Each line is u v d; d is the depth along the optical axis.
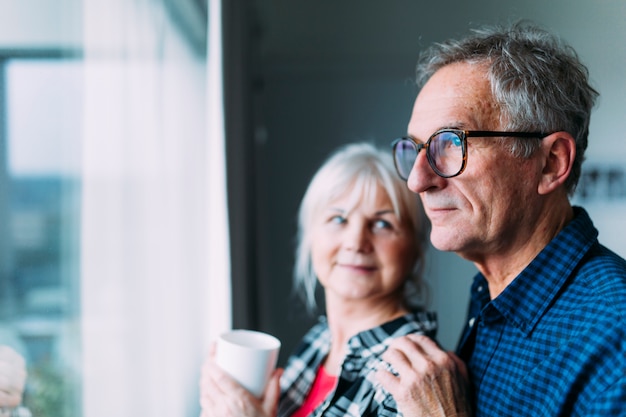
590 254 0.96
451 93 0.98
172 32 2.16
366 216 1.28
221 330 1.95
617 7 1.77
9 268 1.20
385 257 1.28
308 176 3.36
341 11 3.33
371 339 1.21
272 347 1.24
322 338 1.42
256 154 3.09
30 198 1.27
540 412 0.88
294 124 3.37
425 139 1.00
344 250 1.29
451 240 0.99
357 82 3.33
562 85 0.97
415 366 1.02
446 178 0.97
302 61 3.34
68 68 1.43
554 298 0.93
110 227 1.64
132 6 1.78
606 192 2.17
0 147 1.18
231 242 1.94
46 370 1.30
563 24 1.97
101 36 1.59
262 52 3.36
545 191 0.97
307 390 1.34
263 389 1.19
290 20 3.35
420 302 1.41
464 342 1.09
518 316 0.95
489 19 3.05
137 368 1.80
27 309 1.25
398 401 1.01
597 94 1.07
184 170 2.32
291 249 3.35
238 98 2.09
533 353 0.92
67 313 1.42
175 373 2.08
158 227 1.98
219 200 1.98
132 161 1.78
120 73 1.70
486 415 0.97
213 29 1.99
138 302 1.81
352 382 1.20
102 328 1.59
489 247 0.99
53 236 1.36
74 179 1.46
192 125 2.37
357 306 1.32
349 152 1.36
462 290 2.96
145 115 1.88
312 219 1.37
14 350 1.18
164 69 2.04
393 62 3.30
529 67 0.96
